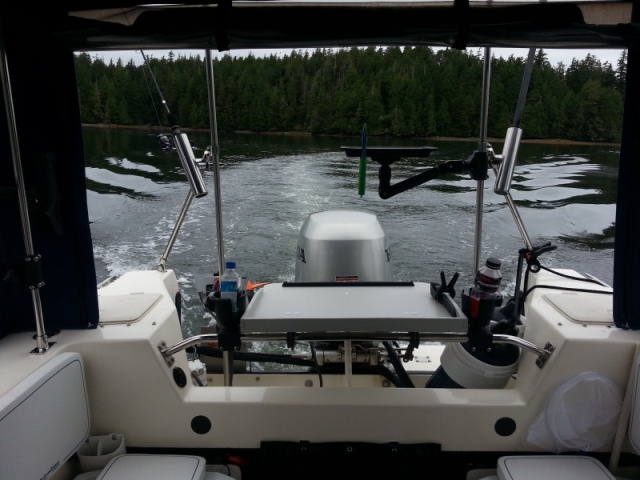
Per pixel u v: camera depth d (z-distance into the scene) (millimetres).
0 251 1509
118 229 4301
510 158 1740
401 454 1698
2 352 1590
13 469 1263
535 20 1505
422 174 1735
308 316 1515
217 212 1866
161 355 1692
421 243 3732
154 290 2105
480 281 1610
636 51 1570
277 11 1518
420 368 2391
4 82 1396
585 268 3309
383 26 1521
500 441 1714
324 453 1707
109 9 1546
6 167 1639
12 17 1541
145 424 1718
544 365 1679
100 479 1511
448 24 1517
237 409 1704
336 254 2254
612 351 1619
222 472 1722
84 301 1717
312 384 2246
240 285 1700
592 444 1673
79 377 1577
